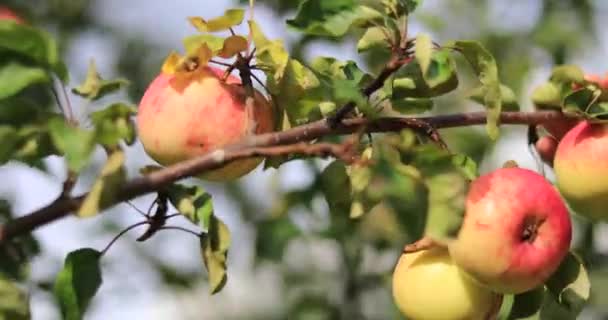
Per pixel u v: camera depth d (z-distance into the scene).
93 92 1.28
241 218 1.88
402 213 1.30
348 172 1.32
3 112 1.25
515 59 1.95
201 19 1.30
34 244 1.29
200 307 2.18
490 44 1.96
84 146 1.24
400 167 1.28
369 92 1.31
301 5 1.31
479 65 1.31
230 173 1.34
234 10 1.30
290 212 1.75
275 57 1.30
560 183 1.36
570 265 1.33
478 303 1.34
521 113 1.34
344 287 1.79
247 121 1.31
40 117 1.26
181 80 1.33
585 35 1.92
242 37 1.30
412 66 1.32
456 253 1.31
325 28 1.31
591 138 1.35
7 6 1.86
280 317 1.97
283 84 1.31
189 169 1.26
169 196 1.29
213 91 1.33
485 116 1.33
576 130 1.36
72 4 1.95
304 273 1.82
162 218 1.30
